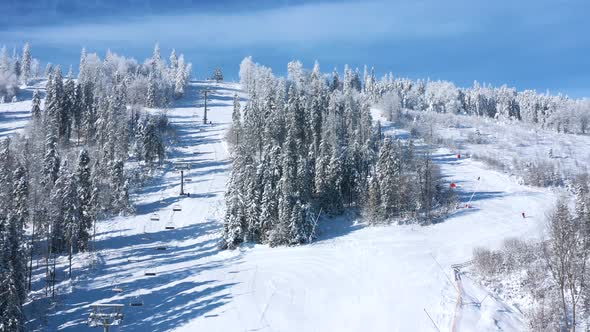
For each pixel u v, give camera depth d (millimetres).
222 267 68688
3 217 53031
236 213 76688
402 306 54969
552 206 94188
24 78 197750
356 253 72312
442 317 51281
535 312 49594
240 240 76438
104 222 82188
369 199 86062
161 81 180250
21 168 72750
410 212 87312
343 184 90312
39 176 81375
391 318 52750
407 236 79125
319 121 109062
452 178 117125
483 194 105688
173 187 97188
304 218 78062
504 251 64438
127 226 81438
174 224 83062
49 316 55594
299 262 69438
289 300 58719
